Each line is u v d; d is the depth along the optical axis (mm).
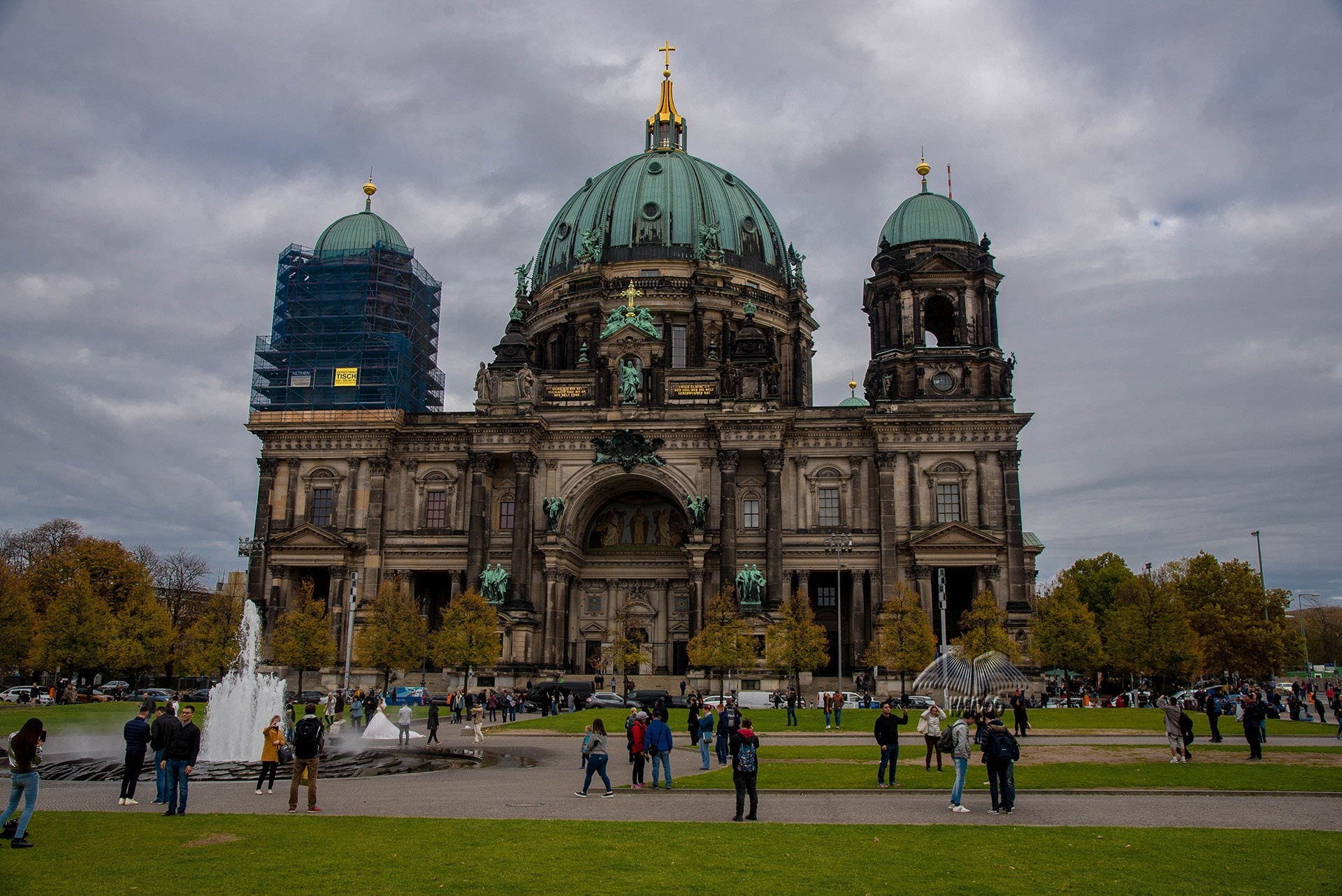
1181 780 35219
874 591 98125
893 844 23328
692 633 97938
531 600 100375
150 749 44938
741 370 102625
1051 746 47812
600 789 34094
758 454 100812
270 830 24422
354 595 89375
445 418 104812
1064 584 99188
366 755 47594
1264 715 44531
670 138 141125
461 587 101750
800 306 124938
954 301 103250
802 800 31500
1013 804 29047
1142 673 100000
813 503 100812
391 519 104062
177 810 27078
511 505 103625
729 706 42031
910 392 101625
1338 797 32000
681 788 33625
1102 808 29719
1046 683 100438
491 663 89875
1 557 122500
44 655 95062
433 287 121312
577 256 122438
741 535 100312
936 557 96125
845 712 75438
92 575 119562
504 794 32906
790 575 99875
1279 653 118250
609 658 100812
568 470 103375
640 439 102125
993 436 98562
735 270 121625
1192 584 124562
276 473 104938
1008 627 94062
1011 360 103500
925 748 46594
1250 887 19469
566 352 119312
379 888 18750
